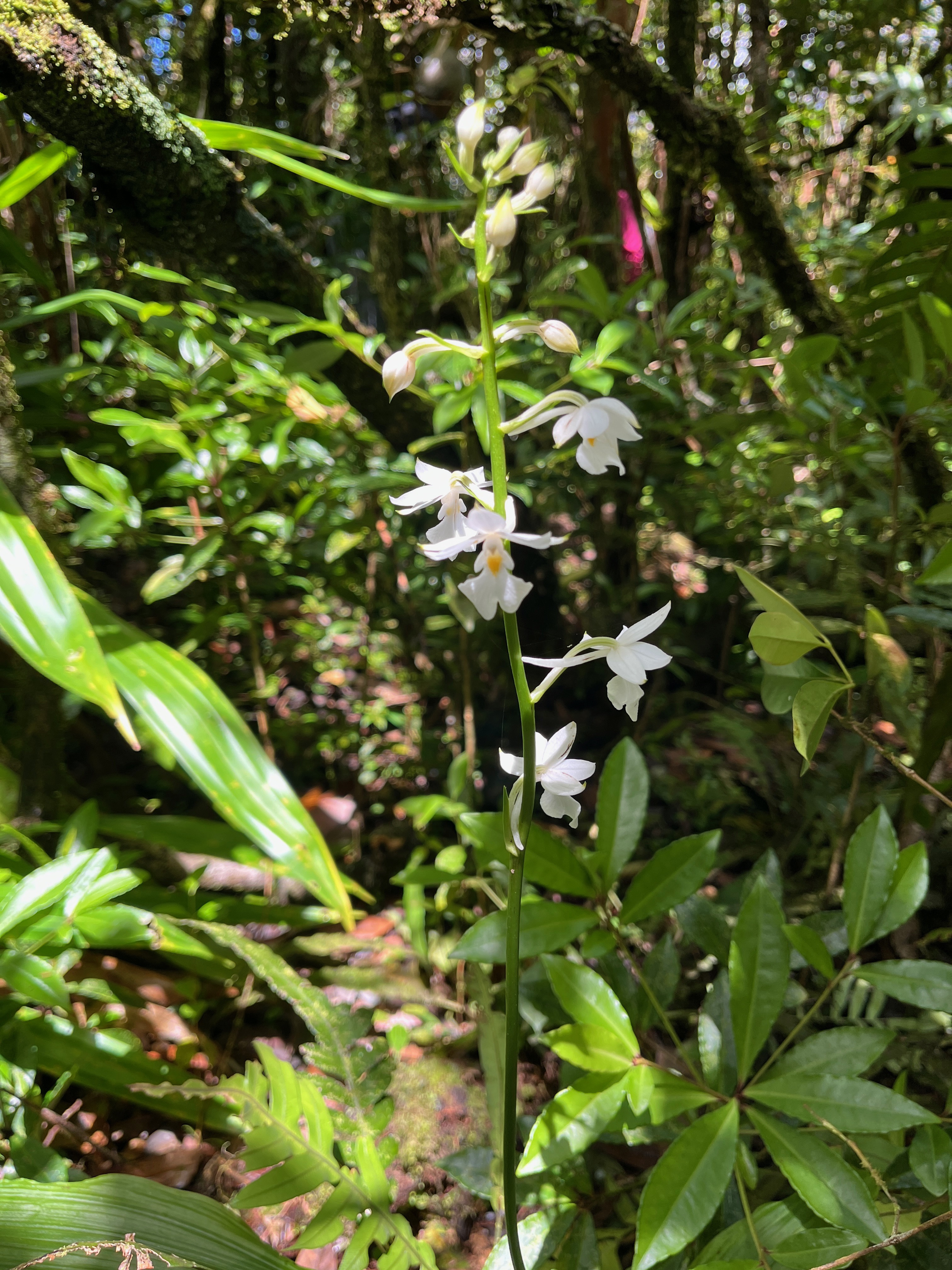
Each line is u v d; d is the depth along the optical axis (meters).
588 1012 0.39
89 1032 0.45
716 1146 0.35
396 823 0.74
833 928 0.47
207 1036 0.54
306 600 0.87
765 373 0.67
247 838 0.52
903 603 0.60
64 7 0.46
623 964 0.45
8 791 0.55
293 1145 0.39
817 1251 0.34
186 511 0.65
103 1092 0.45
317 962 0.59
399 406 0.67
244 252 0.58
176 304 0.63
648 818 0.75
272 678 0.74
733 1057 0.41
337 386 0.65
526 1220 0.39
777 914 0.40
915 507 0.59
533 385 0.69
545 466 0.69
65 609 0.39
